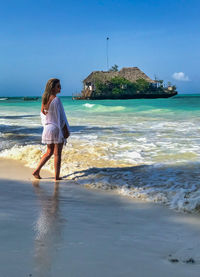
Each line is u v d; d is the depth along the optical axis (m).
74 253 1.86
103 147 7.64
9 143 8.29
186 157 6.35
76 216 2.81
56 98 4.57
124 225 2.65
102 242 2.13
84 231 2.36
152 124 13.97
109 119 17.48
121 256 1.88
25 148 7.06
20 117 19.98
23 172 5.20
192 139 8.93
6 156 6.61
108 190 4.17
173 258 1.92
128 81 94.38
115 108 30.39
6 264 1.62
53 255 1.80
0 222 2.37
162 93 97.81
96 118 18.44
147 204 3.52
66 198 3.62
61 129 4.64
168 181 4.52
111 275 1.60
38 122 15.93
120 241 2.19
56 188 4.16
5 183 4.32
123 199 3.72
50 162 5.86
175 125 13.38
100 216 2.91
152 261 1.84
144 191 4.03
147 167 5.50
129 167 5.54
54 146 4.74
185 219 2.95
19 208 2.90
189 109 25.73
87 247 1.99
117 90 92.88
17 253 1.78
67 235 2.21
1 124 14.65
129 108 29.86
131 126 13.08
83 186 4.36
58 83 4.64
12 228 2.25
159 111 24.77
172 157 6.38
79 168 5.49
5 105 46.62
